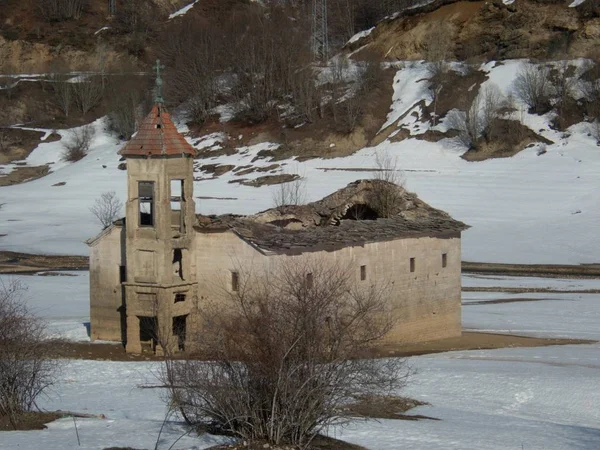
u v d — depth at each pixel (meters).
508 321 116.94
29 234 189.25
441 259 106.69
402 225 104.19
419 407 71.19
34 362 65.50
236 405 55.94
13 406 64.56
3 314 69.75
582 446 59.47
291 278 75.06
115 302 98.25
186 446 55.72
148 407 68.69
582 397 76.06
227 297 92.38
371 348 73.69
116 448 55.84
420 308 104.25
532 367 87.50
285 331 55.66
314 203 110.50
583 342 104.00
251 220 96.75
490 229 183.50
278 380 54.69
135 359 89.75
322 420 56.38
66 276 148.88
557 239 175.12
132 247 93.44
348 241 95.38
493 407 72.62
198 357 60.88
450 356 94.38
